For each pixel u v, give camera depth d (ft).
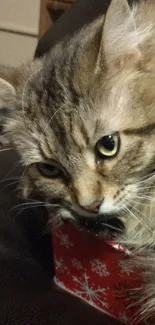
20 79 1.17
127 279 0.94
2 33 2.87
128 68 1.00
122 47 0.98
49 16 2.76
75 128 0.99
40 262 1.13
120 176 0.99
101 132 0.97
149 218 1.04
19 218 1.23
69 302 1.02
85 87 0.99
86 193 0.97
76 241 1.01
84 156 0.99
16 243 1.15
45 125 1.04
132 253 0.92
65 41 1.26
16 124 1.12
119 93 0.98
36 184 1.14
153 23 1.02
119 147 0.97
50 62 1.15
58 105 1.02
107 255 0.95
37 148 1.07
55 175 1.09
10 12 2.82
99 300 1.02
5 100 1.15
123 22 0.96
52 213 1.10
